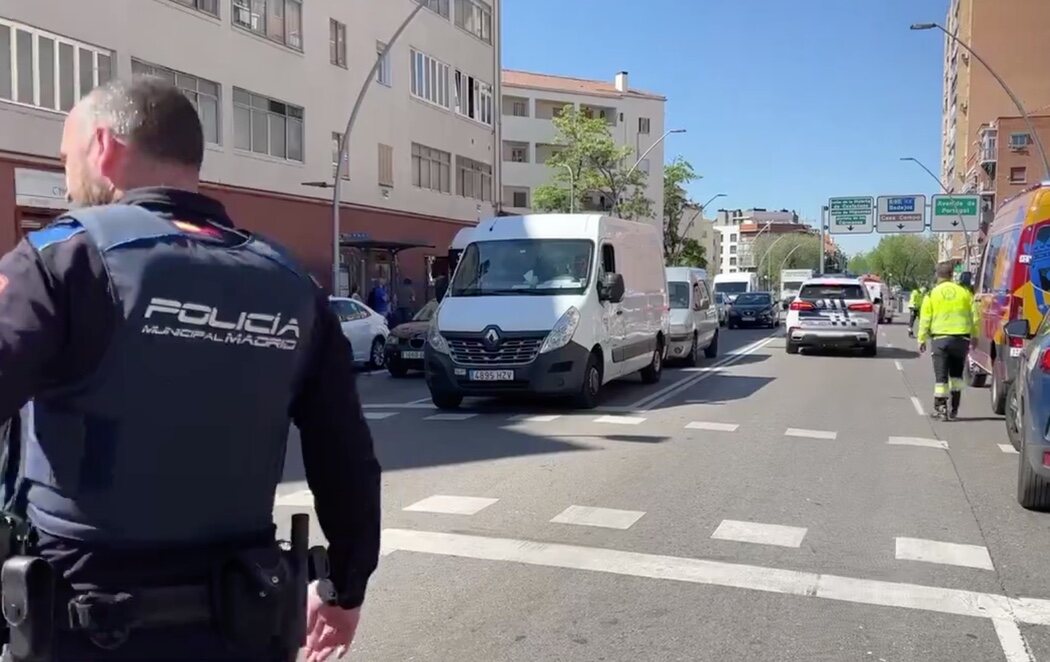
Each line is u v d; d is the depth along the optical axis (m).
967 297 12.04
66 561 1.71
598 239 13.25
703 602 5.13
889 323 47.22
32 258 1.66
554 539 6.32
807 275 55.12
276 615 1.86
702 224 126.81
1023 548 6.21
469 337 12.18
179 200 1.90
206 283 1.79
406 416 12.26
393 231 32.44
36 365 1.62
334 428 2.10
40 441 1.73
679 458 9.30
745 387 15.92
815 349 25.56
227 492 1.84
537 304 12.38
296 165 26.84
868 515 7.08
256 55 25.12
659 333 16.64
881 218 51.75
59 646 1.69
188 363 1.76
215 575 1.81
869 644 4.57
